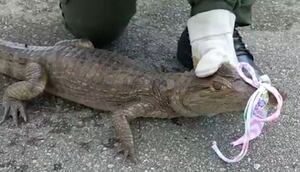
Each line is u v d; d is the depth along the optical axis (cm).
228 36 122
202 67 117
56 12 169
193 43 124
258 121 117
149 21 168
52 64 133
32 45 153
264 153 125
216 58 117
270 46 161
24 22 163
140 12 171
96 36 149
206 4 123
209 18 122
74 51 136
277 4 182
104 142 125
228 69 118
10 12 167
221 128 131
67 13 146
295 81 147
